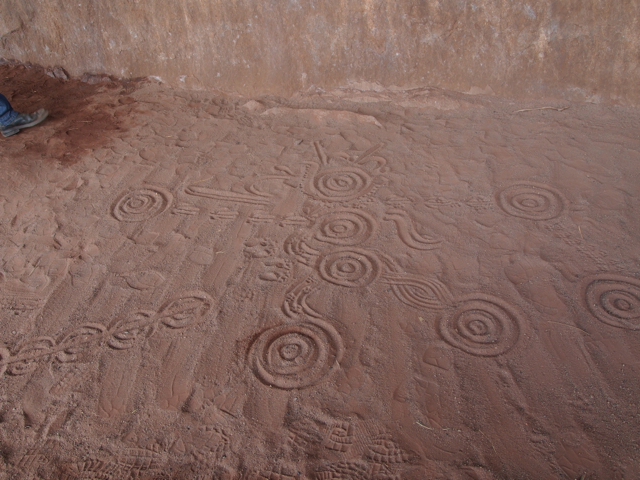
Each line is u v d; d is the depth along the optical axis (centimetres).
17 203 382
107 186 399
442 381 239
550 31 456
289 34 511
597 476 199
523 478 200
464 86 493
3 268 323
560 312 270
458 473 203
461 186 377
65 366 257
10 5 566
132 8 536
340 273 305
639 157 388
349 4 490
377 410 229
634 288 280
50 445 223
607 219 331
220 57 533
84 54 572
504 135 434
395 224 343
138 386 245
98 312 288
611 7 434
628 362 241
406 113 481
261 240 337
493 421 221
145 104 524
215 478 207
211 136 464
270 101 517
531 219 338
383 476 203
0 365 260
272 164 420
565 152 404
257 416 229
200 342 266
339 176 399
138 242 340
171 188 395
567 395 229
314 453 213
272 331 270
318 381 243
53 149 449
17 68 596
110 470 212
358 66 512
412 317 273
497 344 255
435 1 472
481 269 301
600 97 457
